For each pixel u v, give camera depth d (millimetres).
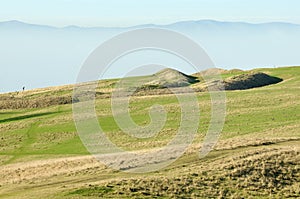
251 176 51750
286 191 49250
